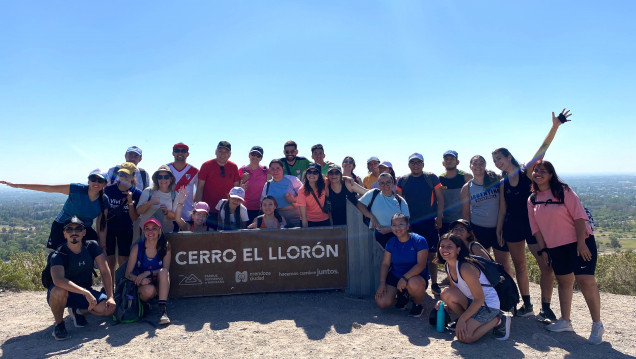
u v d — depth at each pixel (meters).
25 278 7.29
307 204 6.18
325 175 7.48
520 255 5.16
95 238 5.20
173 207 5.88
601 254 10.97
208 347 4.17
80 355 4.02
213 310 5.38
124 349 4.16
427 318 5.07
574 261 4.38
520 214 5.08
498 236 5.30
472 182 5.62
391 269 5.33
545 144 4.82
